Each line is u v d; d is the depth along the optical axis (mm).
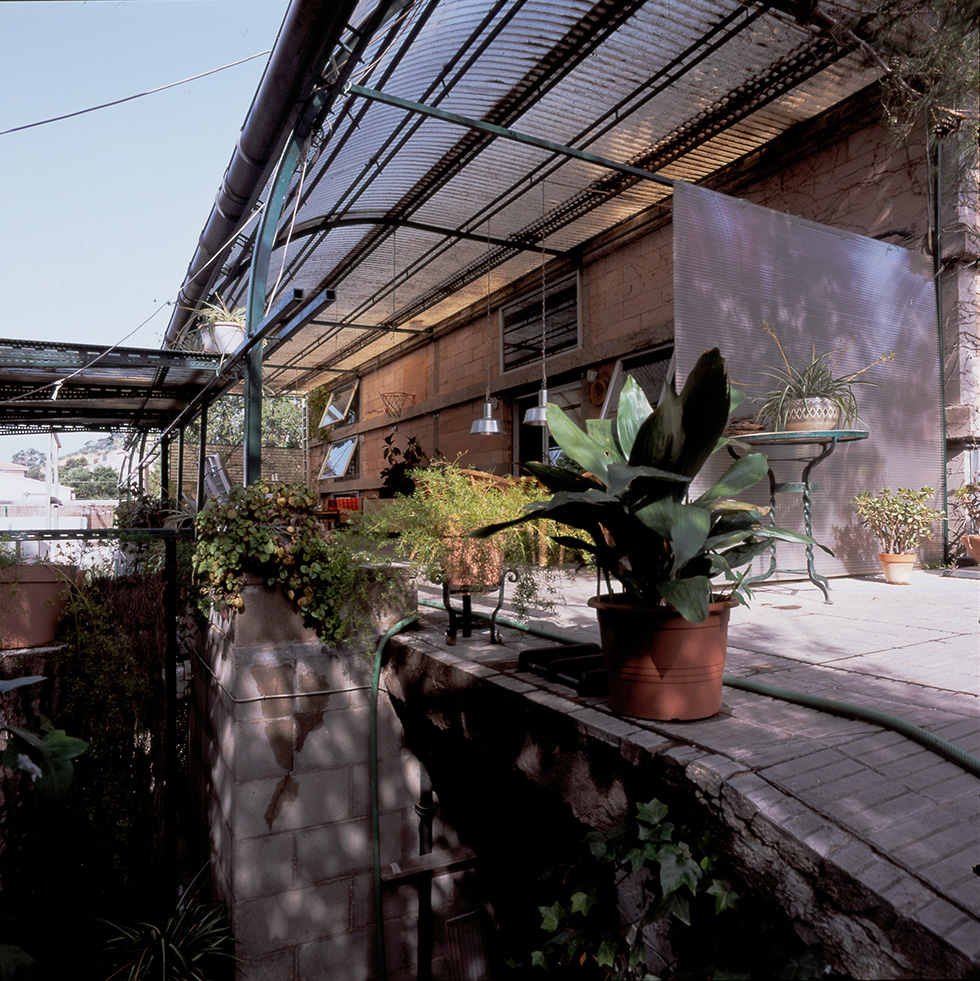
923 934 1054
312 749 3264
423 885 3346
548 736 2078
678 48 5125
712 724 1881
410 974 3428
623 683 1942
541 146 5094
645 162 6852
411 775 3504
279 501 3221
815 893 1251
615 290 8195
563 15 4691
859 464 5531
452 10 4453
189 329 6789
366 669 3396
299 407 11648
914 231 5824
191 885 3625
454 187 7246
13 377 5188
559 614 3873
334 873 3303
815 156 6297
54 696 3375
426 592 4883
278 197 3861
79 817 3439
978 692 2215
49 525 10102
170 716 3766
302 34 3078
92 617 3525
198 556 3277
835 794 1436
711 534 1872
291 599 3193
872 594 4516
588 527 1965
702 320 4766
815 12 4434
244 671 3125
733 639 3143
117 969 3146
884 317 5676
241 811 3109
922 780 1517
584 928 1869
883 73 5219
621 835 1654
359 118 4730
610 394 8070
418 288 10453
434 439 12062
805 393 4531
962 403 5941
